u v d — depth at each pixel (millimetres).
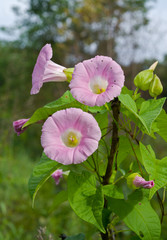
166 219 1167
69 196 439
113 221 494
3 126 2465
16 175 1832
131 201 453
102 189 443
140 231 452
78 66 445
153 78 473
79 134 427
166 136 486
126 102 433
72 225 1194
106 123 492
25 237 1190
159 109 434
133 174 454
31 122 472
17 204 1469
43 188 1605
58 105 475
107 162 504
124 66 3129
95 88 448
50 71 481
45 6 3234
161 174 439
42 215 1355
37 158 2590
